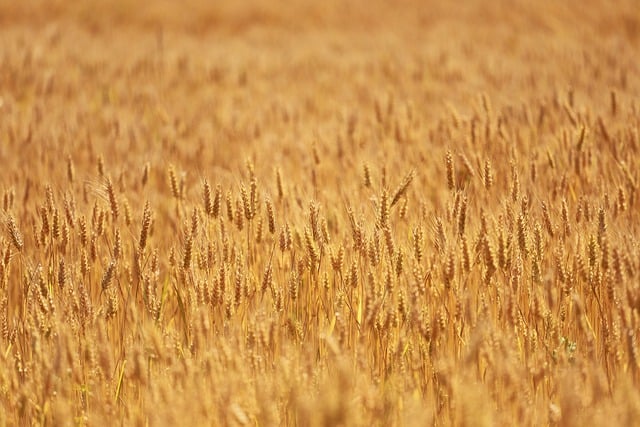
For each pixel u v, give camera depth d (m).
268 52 22.91
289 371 4.69
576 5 28.83
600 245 5.88
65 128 12.07
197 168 10.11
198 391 4.60
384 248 6.23
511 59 19.75
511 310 5.45
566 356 5.36
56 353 4.84
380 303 5.49
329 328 6.07
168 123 12.91
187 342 6.02
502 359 4.66
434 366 5.36
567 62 18.64
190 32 28.95
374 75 18.69
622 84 14.90
